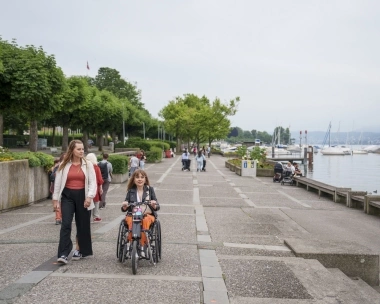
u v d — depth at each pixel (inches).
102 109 2193.7
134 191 274.1
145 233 261.1
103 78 3585.1
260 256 300.8
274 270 263.1
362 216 561.6
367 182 1926.7
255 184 960.3
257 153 1339.8
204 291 221.3
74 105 1875.0
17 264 267.4
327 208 625.0
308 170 2615.7
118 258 274.5
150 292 217.9
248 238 371.6
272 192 807.7
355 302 209.6
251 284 235.6
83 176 272.1
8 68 1098.1
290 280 243.3
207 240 357.1
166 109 3078.2
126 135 3976.4
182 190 787.4
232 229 416.2
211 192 766.5
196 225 430.6
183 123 2970.0
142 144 2132.1
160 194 716.0
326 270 263.6
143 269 260.2
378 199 581.0
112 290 219.5
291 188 902.4
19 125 2618.1
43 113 1278.3
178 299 208.8
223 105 2974.9
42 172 629.0
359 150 5128.0
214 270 261.0
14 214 496.7
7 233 375.2
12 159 551.8
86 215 276.4
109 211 522.6
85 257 285.3
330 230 451.8
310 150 2711.6
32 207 562.9
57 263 268.2
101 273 249.6
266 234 394.3
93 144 3929.6
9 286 223.3
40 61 1157.7
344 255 289.0
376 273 287.4
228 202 634.8
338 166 3034.0
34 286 224.2
